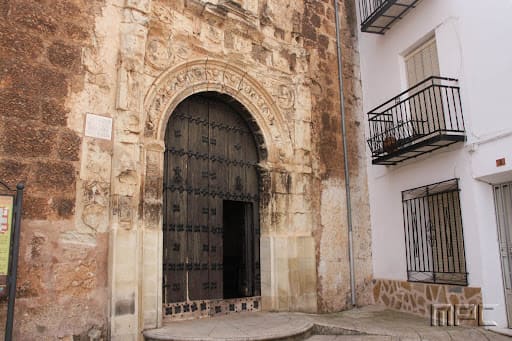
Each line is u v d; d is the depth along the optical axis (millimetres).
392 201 9258
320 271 8758
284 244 8281
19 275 5242
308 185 8828
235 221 10148
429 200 8414
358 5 10727
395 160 8930
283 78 8875
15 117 5488
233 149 8352
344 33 10414
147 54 6875
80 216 5805
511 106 6727
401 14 9141
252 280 8344
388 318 7938
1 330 4973
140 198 6375
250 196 8445
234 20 8141
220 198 7977
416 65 9023
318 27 9867
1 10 5574
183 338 5734
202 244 7574
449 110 7500
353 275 9219
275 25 8922
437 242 8172
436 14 8328
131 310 5945
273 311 7969
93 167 5996
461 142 7617
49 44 5883
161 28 7121
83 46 6168
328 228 9070
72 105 5949
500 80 6934
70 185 5777
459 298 7418
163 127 6930
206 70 7738
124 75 6398
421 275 8414
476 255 7203
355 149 9984
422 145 7727
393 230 9180
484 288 7031
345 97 10078
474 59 7438
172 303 6973
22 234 5332
